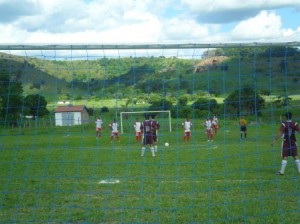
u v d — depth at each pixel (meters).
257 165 14.10
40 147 20.30
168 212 8.21
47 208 8.77
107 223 7.68
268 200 8.98
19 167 14.69
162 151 19.05
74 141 24.83
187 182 11.08
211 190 10.03
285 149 12.26
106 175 12.52
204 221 7.61
